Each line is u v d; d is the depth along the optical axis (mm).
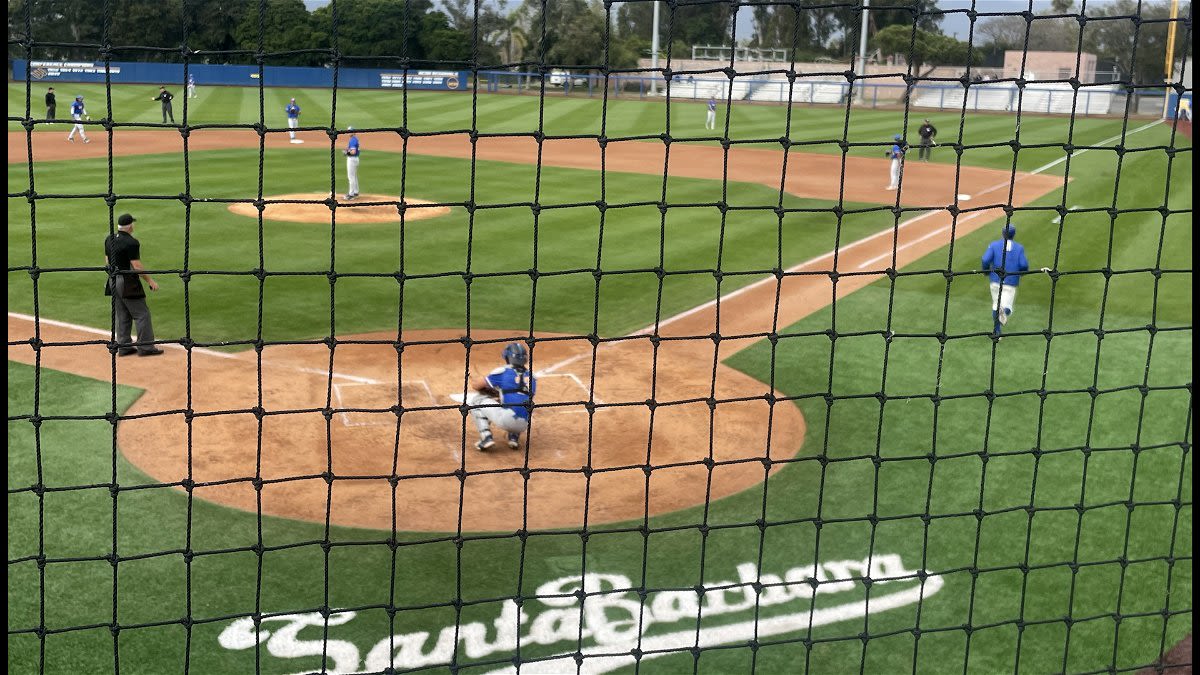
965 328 17234
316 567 9328
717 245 23281
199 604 8711
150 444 11844
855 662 8219
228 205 27266
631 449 12094
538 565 9484
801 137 48031
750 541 10000
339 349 15406
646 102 63344
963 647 8422
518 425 11609
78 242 22156
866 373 14953
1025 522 10477
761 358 15562
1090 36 58625
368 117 52406
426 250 22375
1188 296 19297
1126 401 13938
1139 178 34688
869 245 23891
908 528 10312
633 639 8445
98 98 55969
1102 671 6902
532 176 34812
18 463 11266
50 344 5250
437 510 10453
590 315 17750
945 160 40875
